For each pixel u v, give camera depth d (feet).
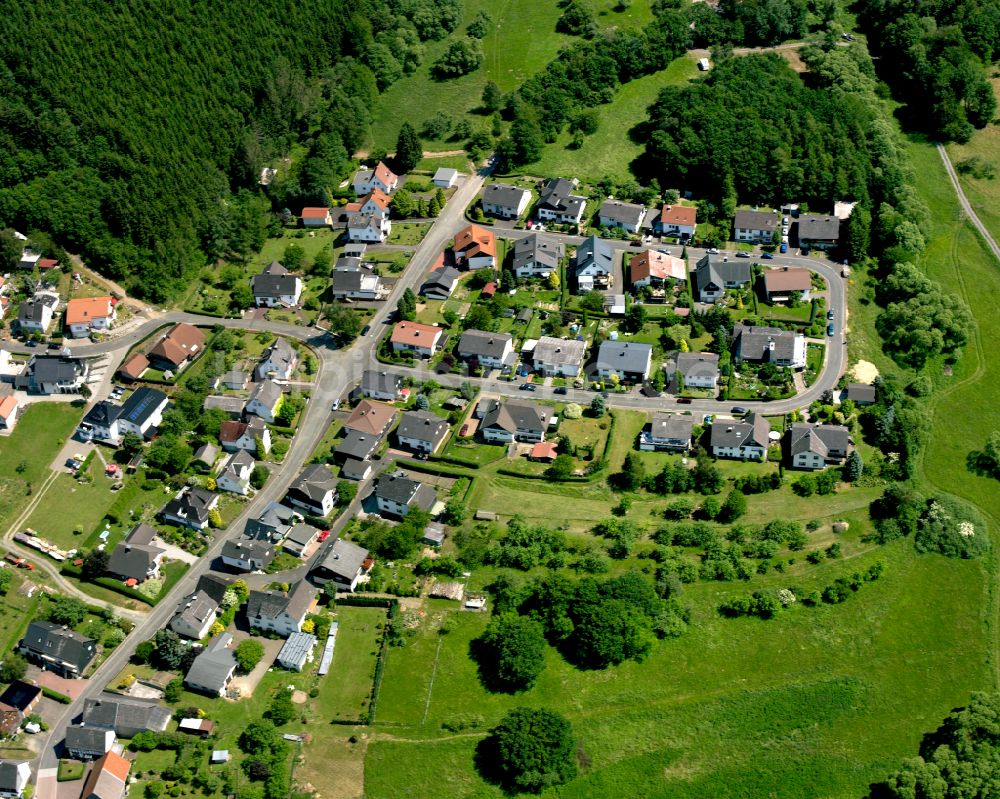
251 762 619.26
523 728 620.49
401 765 627.05
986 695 640.99
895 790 602.03
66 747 631.56
